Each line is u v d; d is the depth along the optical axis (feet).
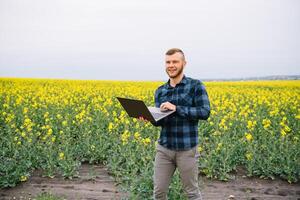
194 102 14.37
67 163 23.65
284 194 21.12
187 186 14.93
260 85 103.35
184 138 14.33
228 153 24.07
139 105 13.53
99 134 29.37
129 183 21.76
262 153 27.81
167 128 14.58
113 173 24.02
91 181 22.82
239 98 60.70
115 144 26.43
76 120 35.32
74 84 95.20
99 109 36.76
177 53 14.34
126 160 23.38
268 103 46.34
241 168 25.73
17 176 21.85
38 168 24.89
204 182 22.93
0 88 70.85
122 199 19.33
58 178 23.21
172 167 15.01
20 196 20.18
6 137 28.30
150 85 95.35
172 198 18.80
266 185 22.57
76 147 27.48
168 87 14.88
